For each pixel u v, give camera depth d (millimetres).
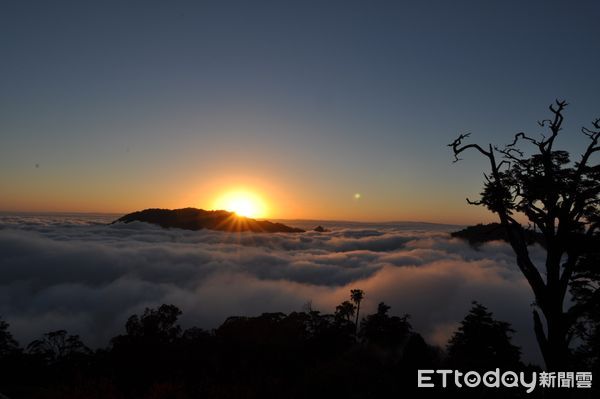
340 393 23094
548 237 15367
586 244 14641
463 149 16594
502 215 16125
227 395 25250
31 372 47688
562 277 15266
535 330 15477
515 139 16047
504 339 37344
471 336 37812
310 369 30703
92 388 25906
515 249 15883
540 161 15234
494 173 16016
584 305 15219
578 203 14672
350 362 27984
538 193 14953
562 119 15148
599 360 17781
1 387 30641
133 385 37375
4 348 50625
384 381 22797
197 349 52875
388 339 50719
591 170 14523
